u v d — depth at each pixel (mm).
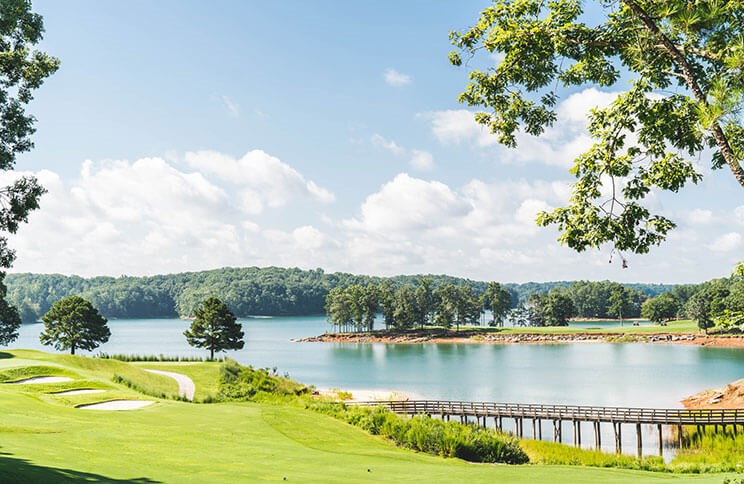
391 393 71500
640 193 14453
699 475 23094
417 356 125188
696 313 146500
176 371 62062
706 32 11328
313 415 36969
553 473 21844
